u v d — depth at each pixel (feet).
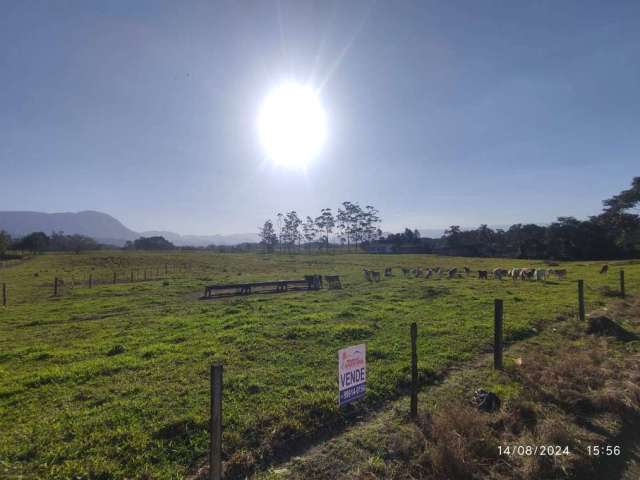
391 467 15.14
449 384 23.79
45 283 106.52
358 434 17.87
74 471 14.82
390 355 29.01
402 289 73.15
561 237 239.50
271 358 29.07
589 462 15.49
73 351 33.53
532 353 29.09
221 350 31.35
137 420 19.04
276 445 16.92
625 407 19.97
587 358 26.78
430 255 265.54
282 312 49.96
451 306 50.08
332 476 14.76
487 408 20.02
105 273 140.26
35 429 18.26
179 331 40.70
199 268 162.61
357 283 91.20
